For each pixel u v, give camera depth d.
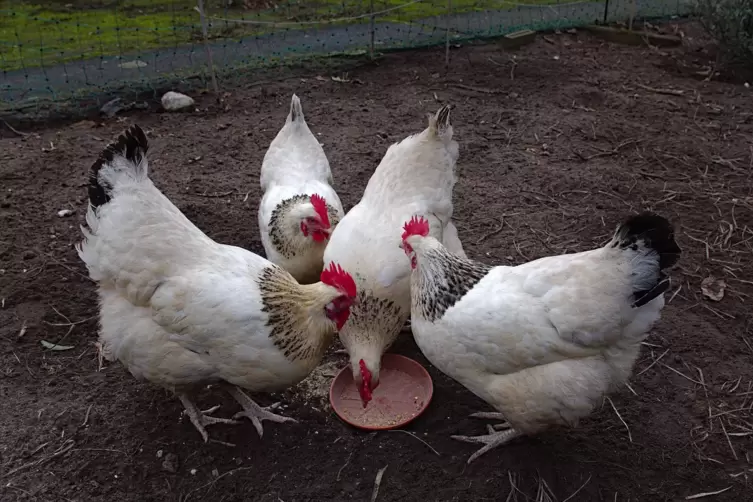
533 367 0.77
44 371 0.99
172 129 1.80
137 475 0.84
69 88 1.98
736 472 0.84
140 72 2.11
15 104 1.86
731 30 2.14
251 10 2.86
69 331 1.07
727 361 1.02
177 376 0.83
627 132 1.79
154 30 2.53
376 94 2.04
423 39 2.43
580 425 0.91
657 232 0.70
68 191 1.47
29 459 0.85
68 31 2.51
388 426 0.89
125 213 0.80
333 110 1.92
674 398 0.95
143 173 0.83
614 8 2.82
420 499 0.80
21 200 1.42
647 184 1.54
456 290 0.81
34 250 1.26
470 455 0.86
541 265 0.79
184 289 0.78
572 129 1.81
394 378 0.99
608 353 0.76
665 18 2.70
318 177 1.24
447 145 1.08
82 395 0.95
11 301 1.12
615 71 2.25
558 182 1.54
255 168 1.61
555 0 2.93
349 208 1.43
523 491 0.81
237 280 0.81
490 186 1.53
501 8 2.82
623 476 0.83
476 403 0.95
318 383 1.00
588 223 1.38
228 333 0.78
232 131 1.79
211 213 1.41
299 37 2.46
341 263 0.93
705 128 1.82
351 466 0.85
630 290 0.72
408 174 1.04
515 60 2.31
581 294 0.73
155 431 0.90
